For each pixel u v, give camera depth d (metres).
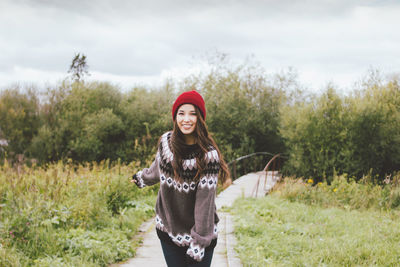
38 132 17.36
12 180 6.79
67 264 3.96
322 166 11.62
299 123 12.09
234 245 5.05
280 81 17.39
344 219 6.80
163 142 2.42
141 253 4.93
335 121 11.56
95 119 16.77
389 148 11.32
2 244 4.16
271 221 6.45
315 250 4.74
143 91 18.73
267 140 17.38
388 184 9.56
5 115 17.39
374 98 12.20
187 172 2.26
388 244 5.08
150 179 2.62
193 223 2.37
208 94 17.27
